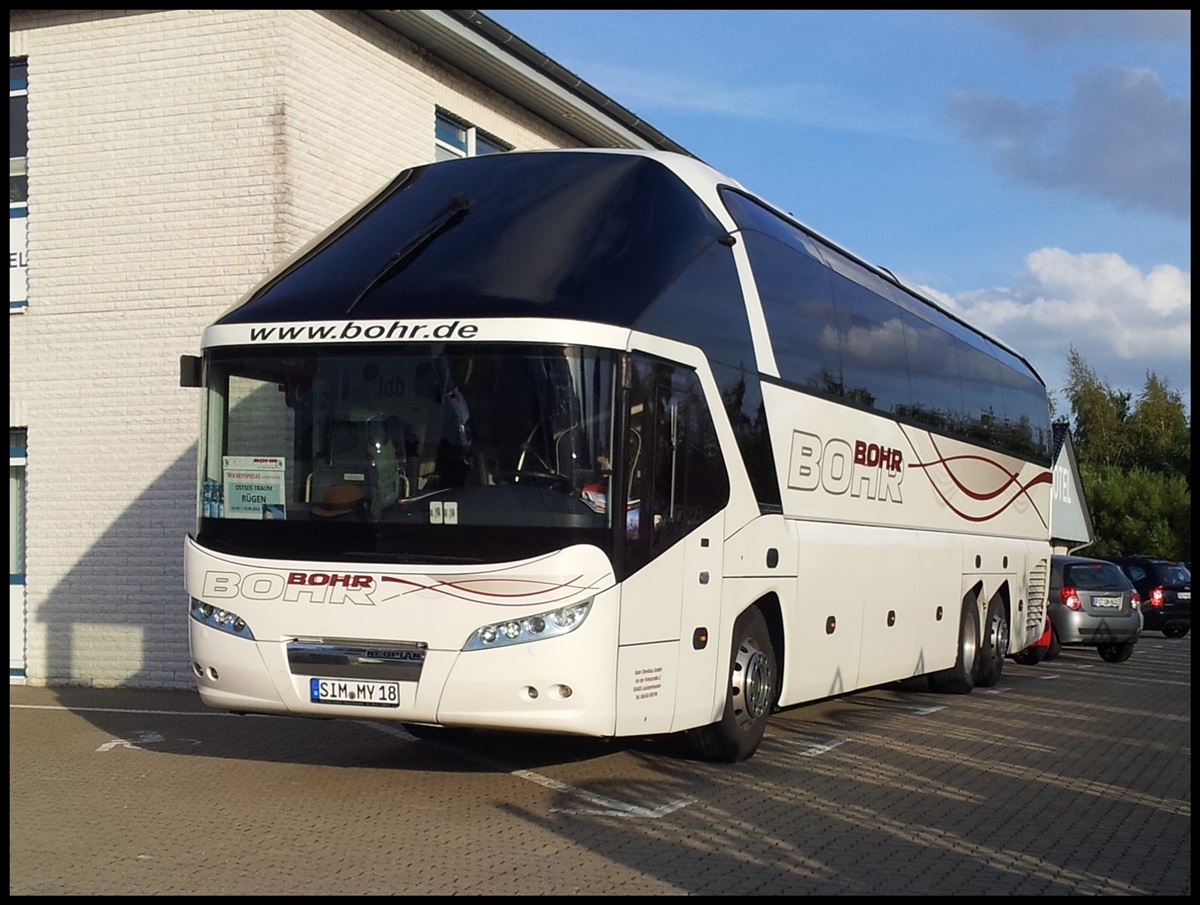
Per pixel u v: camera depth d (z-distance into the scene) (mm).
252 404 8508
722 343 9508
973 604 15828
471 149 17875
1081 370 71875
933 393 14461
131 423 14789
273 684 8164
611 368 8031
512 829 7695
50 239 15133
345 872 6688
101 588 14836
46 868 6789
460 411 8039
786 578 10359
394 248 8852
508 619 7777
